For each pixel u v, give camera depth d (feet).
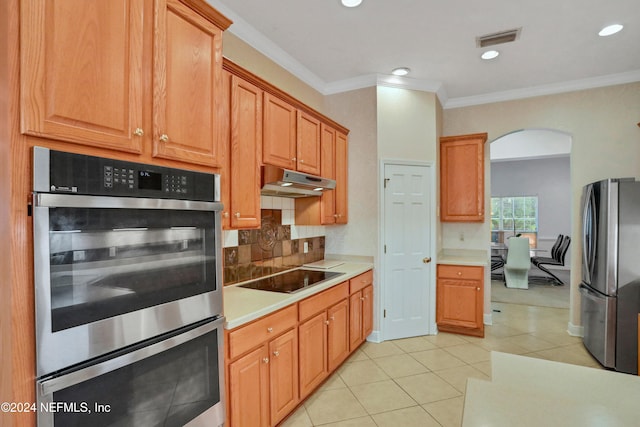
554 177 27.86
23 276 2.95
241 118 6.83
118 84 3.73
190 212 4.63
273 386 6.47
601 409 2.91
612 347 9.48
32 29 2.99
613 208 9.56
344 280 9.36
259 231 9.11
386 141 11.67
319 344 8.19
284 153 8.25
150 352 3.98
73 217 3.26
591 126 12.09
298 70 10.65
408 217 12.00
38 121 3.02
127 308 3.76
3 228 2.93
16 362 2.91
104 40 3.59
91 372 3.37
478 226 13.65
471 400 3.06
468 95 13.53
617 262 9.46
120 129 3.75
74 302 3.26
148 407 4.05
